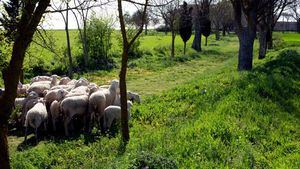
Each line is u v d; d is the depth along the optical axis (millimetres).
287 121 14102
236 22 27422
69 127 15562
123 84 12484
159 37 84875
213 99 16609
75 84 18766
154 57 43656
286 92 18328
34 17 7312
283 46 59250
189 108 16562
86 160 11297
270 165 10016
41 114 14422
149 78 30656
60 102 15742
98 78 30812
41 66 31391
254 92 16703
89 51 38500
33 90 18672
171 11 46281
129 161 9266
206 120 13047
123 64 12336
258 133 12258
